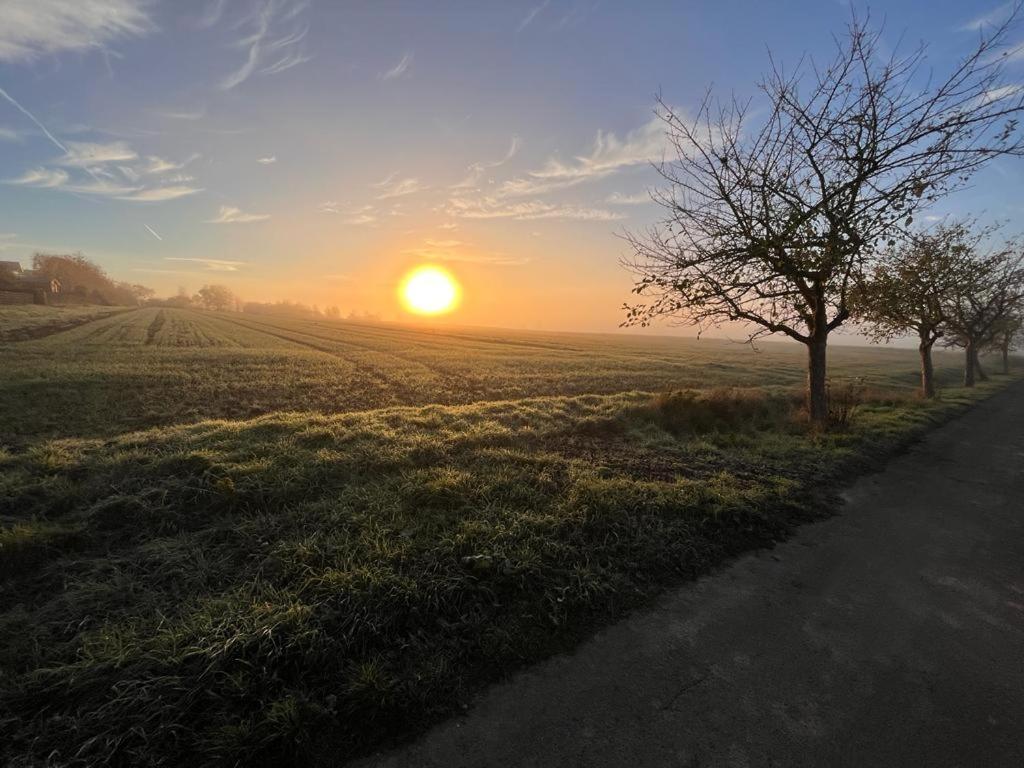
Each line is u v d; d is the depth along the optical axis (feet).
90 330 135.95
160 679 9.70
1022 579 15.88
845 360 192.34
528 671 11.04
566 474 23.12
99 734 8.84
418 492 19.53
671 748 8.99
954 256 53.62
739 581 15.19
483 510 18.15
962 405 58.75
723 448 31.01
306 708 9.41
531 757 8.79
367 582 13.03
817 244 29.73
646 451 29.22
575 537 16.49
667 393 46.62
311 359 96.07
